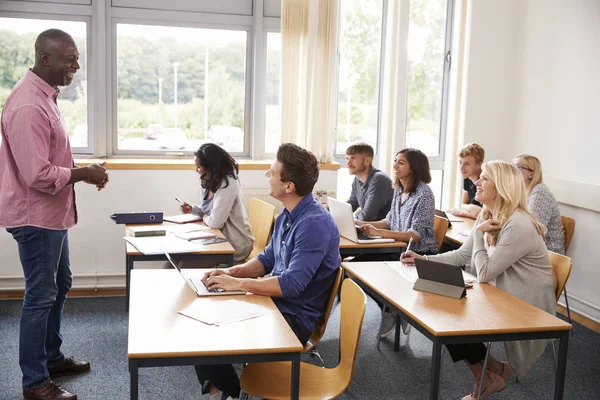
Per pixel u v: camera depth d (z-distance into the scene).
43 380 2.95
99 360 3.52
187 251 3.30
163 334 2.06
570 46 4.68
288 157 2.60
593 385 3.38
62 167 2.82
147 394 3.11
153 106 5.02
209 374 2.44
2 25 4.65
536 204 4.08
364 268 3.13
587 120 4.51
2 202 2.83
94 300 4.65
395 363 3.60
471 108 5.36
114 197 4.73
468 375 3.45
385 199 4.38
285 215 2.76
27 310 2.90
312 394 2.24
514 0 5.31
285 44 4.88
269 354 1.99
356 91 5.41
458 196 5.44
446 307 2.55
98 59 4.77
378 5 5.36
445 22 5.52
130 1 4.82
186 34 4.98
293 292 2.51
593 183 4.45
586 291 4.47
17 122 2.69
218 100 5.13
